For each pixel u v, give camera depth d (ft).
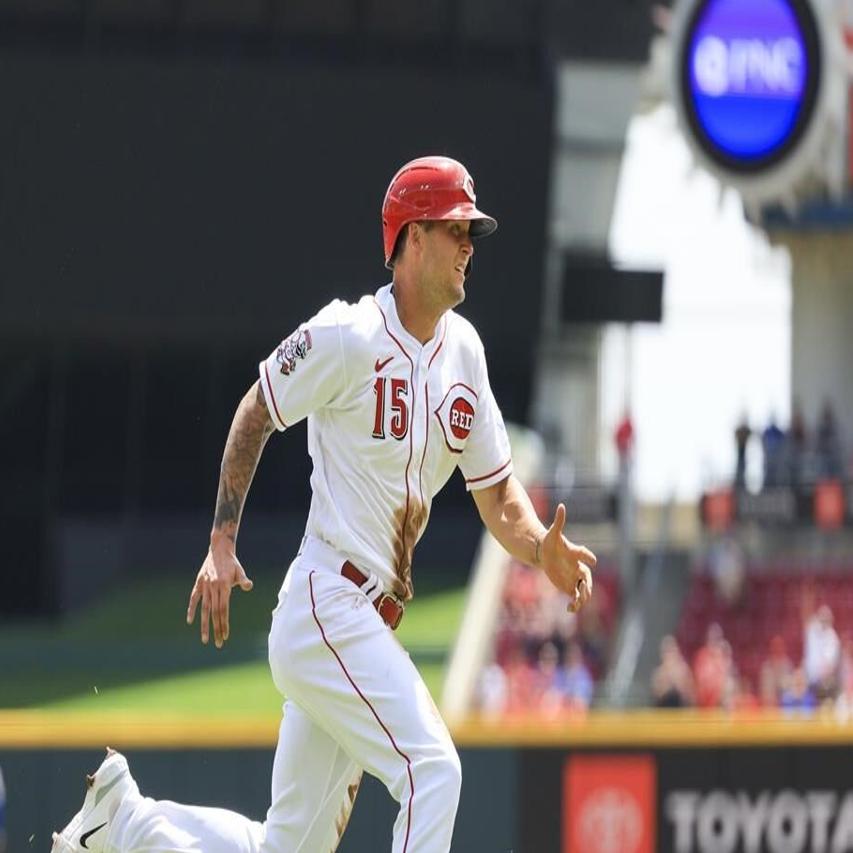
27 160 270.67
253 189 276.21
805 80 276.21
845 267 296.71
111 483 305.12
